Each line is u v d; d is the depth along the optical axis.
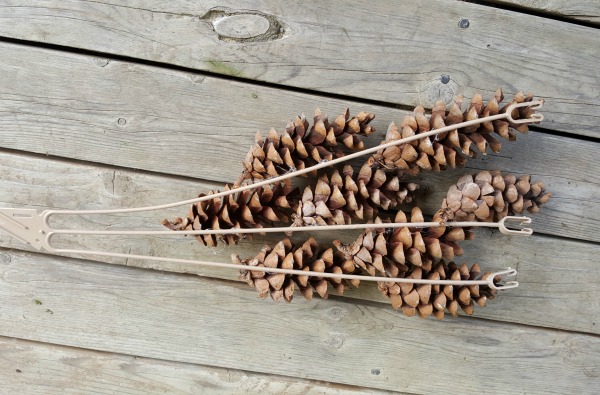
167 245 0.89
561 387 0.91
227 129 0.88
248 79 0.87
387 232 0.83
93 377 0.92
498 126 0.81
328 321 0.91
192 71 0.87
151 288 0.90
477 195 0.82
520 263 0.90
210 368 0.92
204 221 0.84
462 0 0.86
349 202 0.82
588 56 0.87
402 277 0.85
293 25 0.86
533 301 0.90
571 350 0.91
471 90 0.87
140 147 0.88
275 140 0.82
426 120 0.81
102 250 0.89
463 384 0.91
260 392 0.92
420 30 0.86
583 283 0.90
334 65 0.87
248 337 0.91
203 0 0.86
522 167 0.88
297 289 0.90
